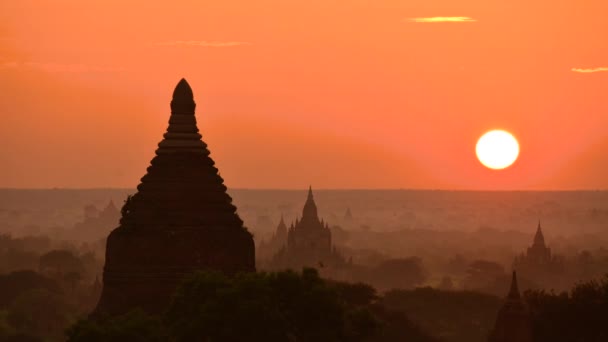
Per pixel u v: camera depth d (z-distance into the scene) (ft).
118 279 636.89
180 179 649.61
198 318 557.33
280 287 581.12
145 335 549.54
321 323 580.71
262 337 555.69
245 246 648.38
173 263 636.89
